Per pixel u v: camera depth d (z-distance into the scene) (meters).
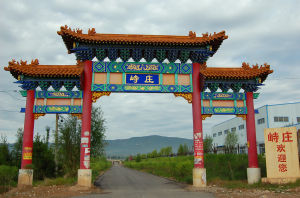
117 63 20.50
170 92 20.50
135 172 51.56
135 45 20.02
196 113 20.33
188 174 28.12
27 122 19.42
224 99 20.98
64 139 25.83
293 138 18.92
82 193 16.75
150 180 30.23
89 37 19.53
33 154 25.50
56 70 19.84
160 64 20.80
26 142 19.19
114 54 20.47
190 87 20.72
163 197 15.12
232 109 20.88
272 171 18.64
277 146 18.91
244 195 15.19
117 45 19.98
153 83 20.47
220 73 20.64
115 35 20.39
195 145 19.98
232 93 21.14
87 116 19.48
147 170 51.12
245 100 21.27
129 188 20.88
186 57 20.94
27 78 19.78
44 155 26.20
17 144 27.44
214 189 18.05
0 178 18.73
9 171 20.39
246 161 25.77
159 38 20.34
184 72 20.88
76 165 25.14
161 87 20.42
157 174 39.47
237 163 25.91
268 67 20.61
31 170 18.91
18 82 19.70
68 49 21.06
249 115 20.88
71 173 24.66
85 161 18.94
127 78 20.36
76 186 18.27
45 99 19.84
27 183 18.59
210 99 20.91
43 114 19.73
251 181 19.78
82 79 19.78
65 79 19.95
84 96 19.88
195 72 20.97
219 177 23.75
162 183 25.91
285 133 19.00
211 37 20.11
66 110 19.73
